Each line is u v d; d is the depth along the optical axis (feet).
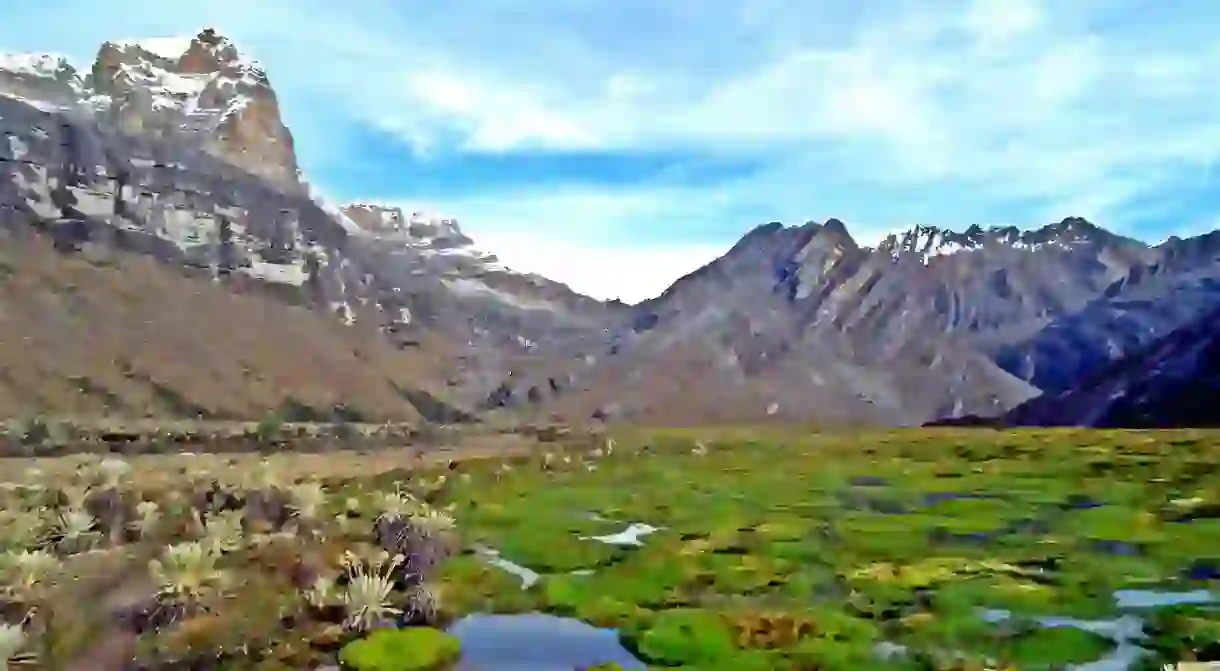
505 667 60.03
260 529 102.06
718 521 120.88
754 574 86.58
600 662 61.36
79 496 113.91
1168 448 245.86
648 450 295.69
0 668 55.31
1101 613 72.90
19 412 314.35
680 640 65.16
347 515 115.85
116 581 75.25
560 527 115.85
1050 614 72.59
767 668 59.82
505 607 75.20
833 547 100.37
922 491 155.63
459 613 72.95
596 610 73.61
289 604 69.77
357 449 293.02
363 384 534.37
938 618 70.64
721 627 68.03
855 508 133.39
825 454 260.62
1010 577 84.84
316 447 292.61
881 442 327.26
